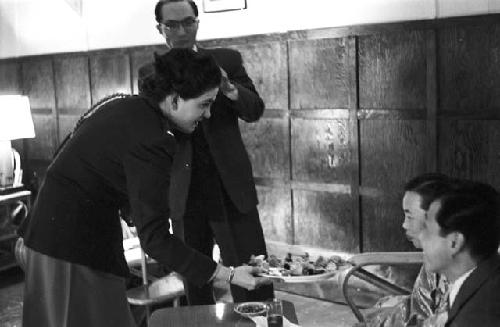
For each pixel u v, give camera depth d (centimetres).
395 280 376
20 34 541
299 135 404
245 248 308
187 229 306
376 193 375
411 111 354
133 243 386
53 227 207
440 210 151
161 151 199
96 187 205
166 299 328
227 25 424
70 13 503
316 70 388
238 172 299
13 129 467
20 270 493
